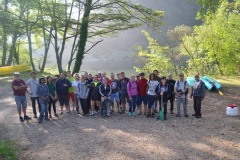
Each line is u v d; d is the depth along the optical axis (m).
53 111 12.84
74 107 13.84
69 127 10.03
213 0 14.95
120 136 8.88
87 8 23.45
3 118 11.45
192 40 27.39
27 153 7.57
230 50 26.69
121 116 11.74
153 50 29.30
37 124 10.48
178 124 10.28
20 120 10.90
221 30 26.48
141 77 11.73
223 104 14.08
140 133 9.17
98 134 9.12
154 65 28.45
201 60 28.19
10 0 27.75
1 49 35.00
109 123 10.54
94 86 11.93
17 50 37.88
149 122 10.63
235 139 8.50
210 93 16.97
